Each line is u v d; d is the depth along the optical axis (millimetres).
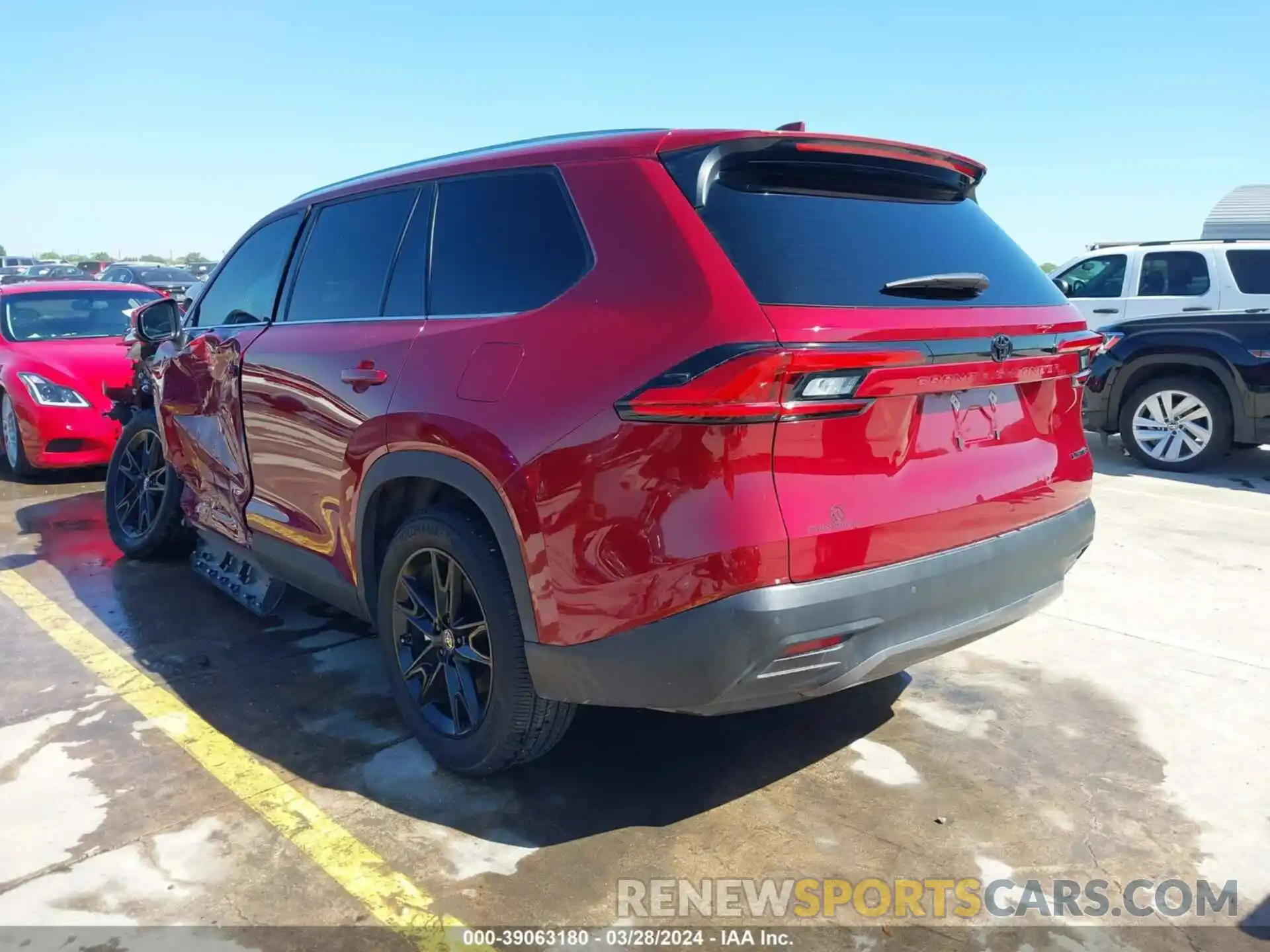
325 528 3514
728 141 2561
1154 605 4656
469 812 2896
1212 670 3926
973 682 3826
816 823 2863
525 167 2934
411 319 3166
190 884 2541
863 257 2613
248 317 4156
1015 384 2895
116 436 7090
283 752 3242
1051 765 3199
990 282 2908
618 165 2680
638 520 2359
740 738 3373
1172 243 10734
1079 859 2707
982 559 2709
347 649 4133
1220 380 7516
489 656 2867
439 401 2852
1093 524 3264
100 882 2541
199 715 3512
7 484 7262
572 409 2486
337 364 3322
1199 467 7664
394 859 2664
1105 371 7988
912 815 2908
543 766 3174
